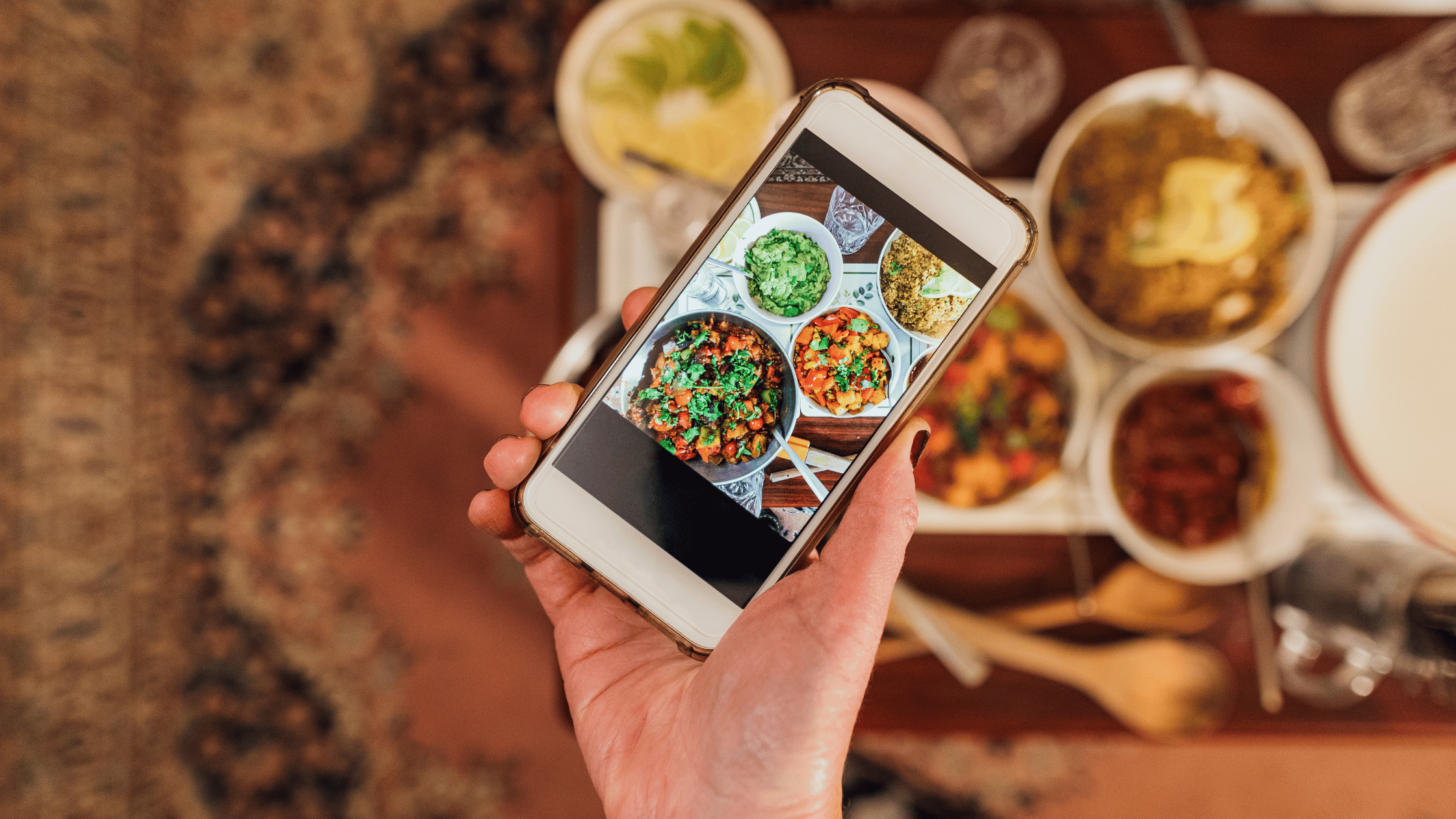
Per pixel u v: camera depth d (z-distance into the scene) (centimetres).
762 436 58
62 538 133
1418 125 75
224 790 135
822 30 81
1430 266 69
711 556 58
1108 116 75
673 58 82
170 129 141
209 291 139
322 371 138
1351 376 71
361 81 140
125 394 137
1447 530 67
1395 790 126
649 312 57
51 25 133
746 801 58
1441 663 66
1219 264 72
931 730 78
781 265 57
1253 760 128
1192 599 77
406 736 133
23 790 129
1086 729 77
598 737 66
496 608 134
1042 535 79
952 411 75
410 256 138
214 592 136
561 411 64
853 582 58
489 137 138
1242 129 74
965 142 79
